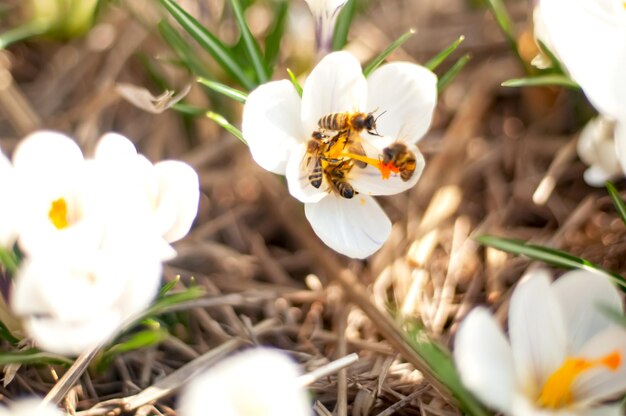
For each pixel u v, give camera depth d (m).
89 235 0.33
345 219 0.36
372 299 0.41
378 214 0.36
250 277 0.43
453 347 0.39
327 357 0.39
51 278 0.32
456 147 0.46
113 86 0.46
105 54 0.48
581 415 0.33
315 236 0.43
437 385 0.36
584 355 0.34
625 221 0.37
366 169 0.37
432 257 0.43
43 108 0.46
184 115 0.46
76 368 0.35
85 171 0.34
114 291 0.32
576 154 0.44
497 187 0.45
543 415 0.33
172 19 0.45
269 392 0.31
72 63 0.47
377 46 0.49
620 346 0.34
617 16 0.36
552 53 0.40
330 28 0.39
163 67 0.47
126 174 0.34
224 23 0.47
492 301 0.40
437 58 0.39
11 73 0.47
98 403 0.36
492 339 0.33
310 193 0.36
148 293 0.33
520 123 0.47
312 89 0.36
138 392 0.37
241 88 0.44
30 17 0.47
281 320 0.40
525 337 0.33
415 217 0.44
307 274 0.43
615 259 0.41
